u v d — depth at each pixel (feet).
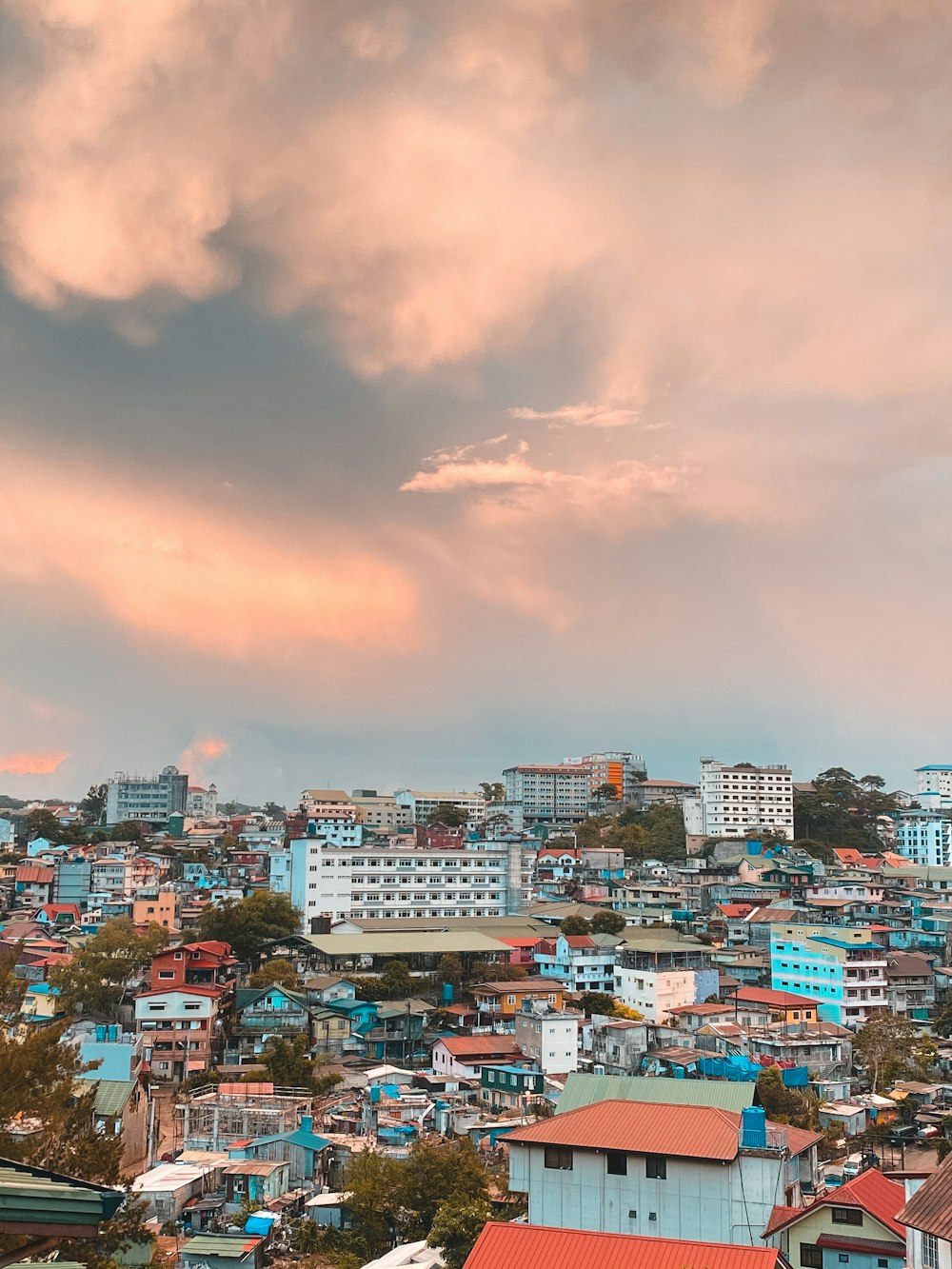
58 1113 133.39
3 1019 147.33
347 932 507.30
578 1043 346.74
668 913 570.46
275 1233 201.87
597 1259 128.67
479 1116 276.62
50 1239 51.03
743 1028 369.91
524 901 606.14
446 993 431.02
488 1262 129.90
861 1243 153.07
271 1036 349.20
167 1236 203.10
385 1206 203.21
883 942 509.76
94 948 405.39
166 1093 314.96
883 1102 303.07
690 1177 164.04
